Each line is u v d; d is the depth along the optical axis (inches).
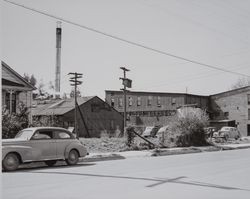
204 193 342.3
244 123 2508.6
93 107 2041.1
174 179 438.0
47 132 591.8
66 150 613.0
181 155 874.8
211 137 1338.6
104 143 1009.5
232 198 318.7
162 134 1165.1
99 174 489.7
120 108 2721.5
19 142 545.0
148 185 391.9
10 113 893.2
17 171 532.7
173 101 2524.6
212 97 2711.6
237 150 1084.5
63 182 415.8
